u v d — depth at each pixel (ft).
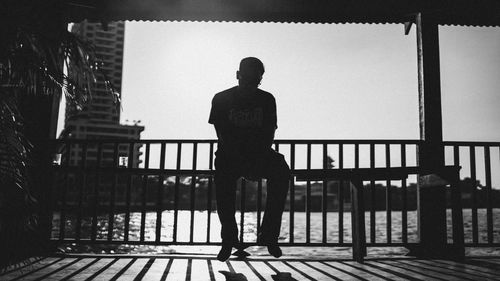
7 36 8.61
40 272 9.30
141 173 12.82
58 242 12.60
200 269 9.95
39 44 9.12
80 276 8.84
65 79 9.11
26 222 9.08
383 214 275.39
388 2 15.11
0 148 8.39
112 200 12.98
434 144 14.08
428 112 14.35
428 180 13.00
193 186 12.95
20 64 8.48
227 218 9.37
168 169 12.63
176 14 15.40
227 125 9.70
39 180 12.71
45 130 13.19
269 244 9.33
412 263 11.28
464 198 259.60
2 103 8.66
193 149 13.34
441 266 10.76
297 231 99.60
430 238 13.28
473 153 13.82
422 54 14.76
